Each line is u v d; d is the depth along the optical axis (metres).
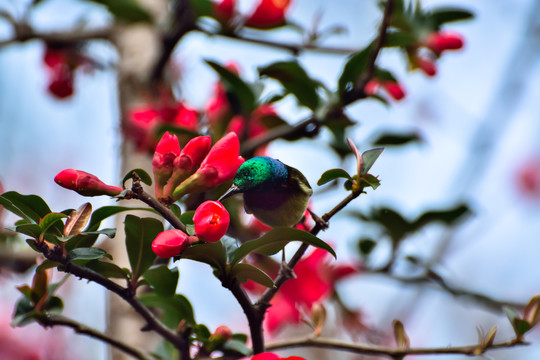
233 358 5.02
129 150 8.09
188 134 6.55
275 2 8.09
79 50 9.82
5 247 7.09
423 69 7.77
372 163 4.38
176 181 4.23
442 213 8.16
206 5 7.99
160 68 8.45
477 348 5.35
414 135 7.96
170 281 4.76
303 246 4.48
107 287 4.52
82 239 4.32
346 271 8.01
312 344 5.54
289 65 6.95
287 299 7.38
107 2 8.71
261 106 7.50
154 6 9.46
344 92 6.92
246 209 5.54
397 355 5.46
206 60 7.04
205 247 4.16
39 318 4.93
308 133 7.13
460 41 7.62
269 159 5.35
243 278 4.36
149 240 4.58
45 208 4.30
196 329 5.01
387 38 6.97
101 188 4.06
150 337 6.79
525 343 5.28
